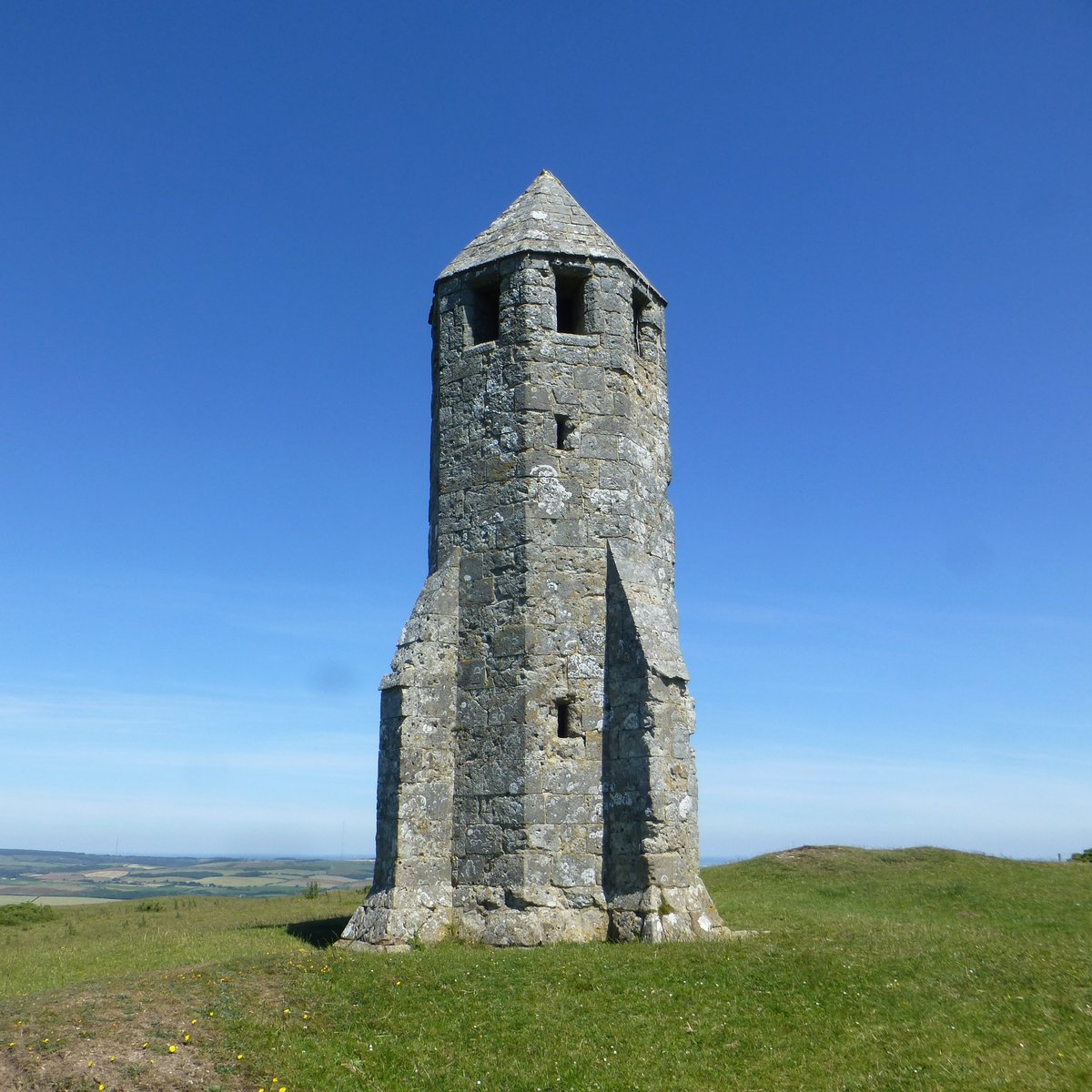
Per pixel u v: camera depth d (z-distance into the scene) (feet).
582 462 59.52
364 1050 37.06
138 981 42.88
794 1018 38.06
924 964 42.70
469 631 58.39
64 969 54.95
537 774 54.44
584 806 54.60
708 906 53.42
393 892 53.21
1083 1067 32.65
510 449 59.47
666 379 66.95
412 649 57.36
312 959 46.26
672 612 62.39
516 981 42.83
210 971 44.06
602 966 44.42
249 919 80.23
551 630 56.70
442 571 59.67
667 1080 34.12
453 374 63.00
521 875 53.01
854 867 95.96
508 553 58.08
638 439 61.98
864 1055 34.81
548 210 64.80
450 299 64.59
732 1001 39.91
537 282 61.46
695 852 54.08
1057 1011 37.06
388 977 43.32
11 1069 34.32
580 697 56.03
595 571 58.13
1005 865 93.91
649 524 61.46
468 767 56.34
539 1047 36.81
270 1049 36.58
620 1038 37.29
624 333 62.44
